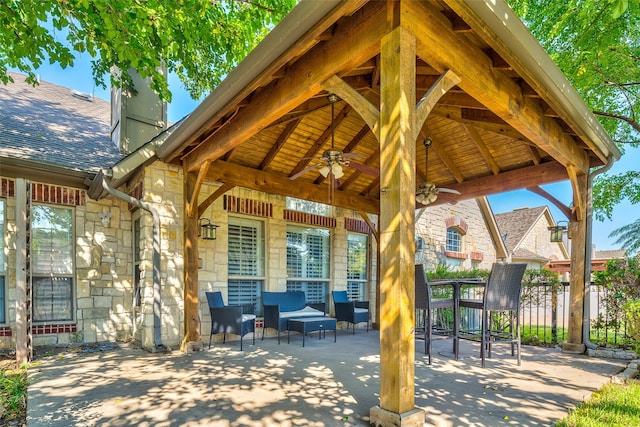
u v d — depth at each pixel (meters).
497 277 4.41
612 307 5.36
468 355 4.98
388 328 2.49
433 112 4.68
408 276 2.47
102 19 4.05
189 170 5.29
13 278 5.14
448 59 2.82
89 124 7.73
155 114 7.01
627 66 6.98
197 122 4.14
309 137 5.84
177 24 4.46
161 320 5.29
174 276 5.51
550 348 5.60
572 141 4.89
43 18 3.97
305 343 5.83
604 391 3.32
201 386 3.51
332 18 2.54
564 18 5.67
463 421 2.68
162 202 5.48
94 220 5.94
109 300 5.96
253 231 6.69
